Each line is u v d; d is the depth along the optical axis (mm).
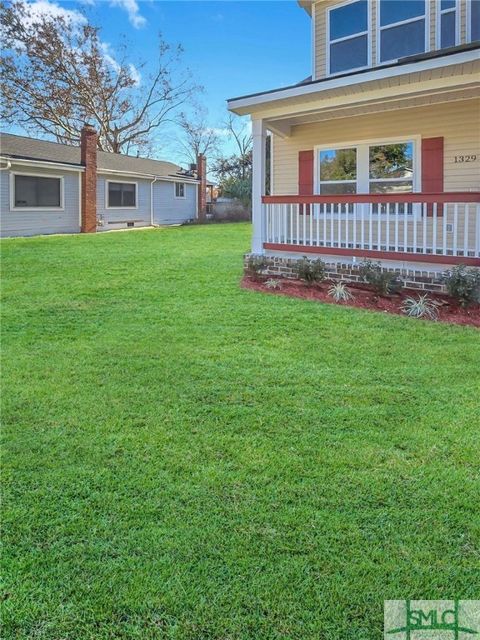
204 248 13273
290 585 2010
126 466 2908
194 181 26359
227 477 2781
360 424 3408
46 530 2350
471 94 7930
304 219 8547
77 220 19344
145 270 9711
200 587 2006
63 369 4520
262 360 4707
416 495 2594
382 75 6887
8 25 25125
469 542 2244
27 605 1928
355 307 6711
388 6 9977
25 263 10664
